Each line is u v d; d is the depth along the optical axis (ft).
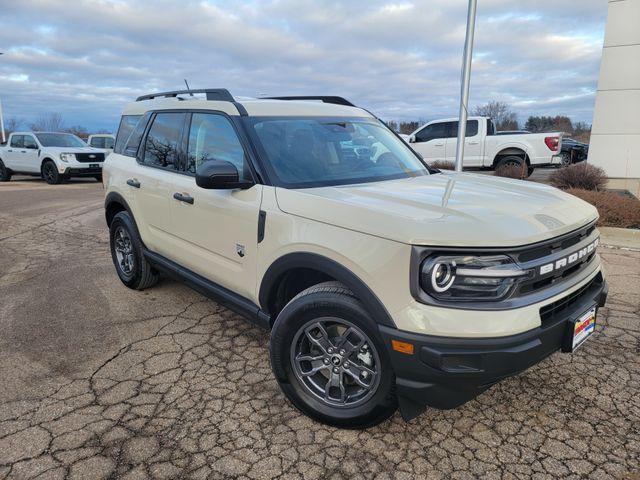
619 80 39.88
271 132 10.84
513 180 11.68
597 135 41.39
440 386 7.39
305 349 9.29
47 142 56.70
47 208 36.04
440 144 48.55
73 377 10.80
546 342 7.58
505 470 7.88
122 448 8.45
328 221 8.38
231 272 10.77
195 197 11.61
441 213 7.89
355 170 11.15
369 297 7.73
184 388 10.34
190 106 12.72
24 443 8.57
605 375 10.63
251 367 11.22
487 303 7.24
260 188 9.88
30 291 16.47
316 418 9.07
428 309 7.25
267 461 8.14
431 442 8.57
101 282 17.31
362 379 8.64
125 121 16.56
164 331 13.15
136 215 14.75
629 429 8.84
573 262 8.32
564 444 8.46
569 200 9.70
